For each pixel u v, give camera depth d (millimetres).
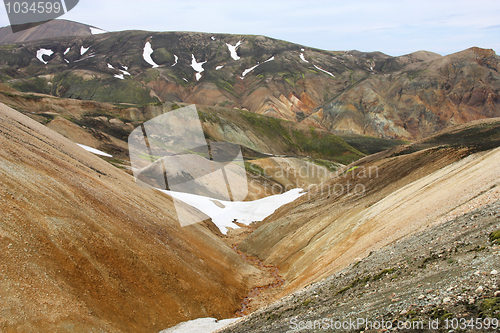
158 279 17484
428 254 11055
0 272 11719
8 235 12906
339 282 13961
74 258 14641
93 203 18578
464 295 6992
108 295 14750
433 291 7914
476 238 10211
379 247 18016
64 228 15297
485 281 7250
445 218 15305
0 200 13836
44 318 11727
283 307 13805
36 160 19375
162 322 15938
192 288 18953
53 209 15727
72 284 13789
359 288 11547
